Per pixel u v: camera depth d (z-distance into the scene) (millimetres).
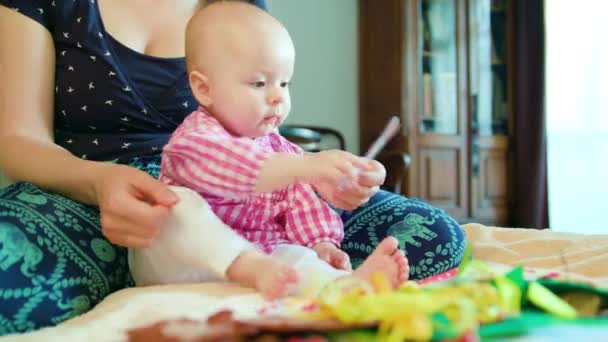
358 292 455
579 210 3047
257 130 784
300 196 854
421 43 2746
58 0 948
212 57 773
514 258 977
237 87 765
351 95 2961
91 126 950
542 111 2887
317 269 692
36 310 615
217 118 793
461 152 2852
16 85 887
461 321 398
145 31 1007
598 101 2982
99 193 694
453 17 2832
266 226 830
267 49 764
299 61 2867
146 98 969
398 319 397
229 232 677
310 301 517
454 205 2842
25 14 927
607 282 642
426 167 2771
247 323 399
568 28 2984
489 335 420
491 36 2955
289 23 2844
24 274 615
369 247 935
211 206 771
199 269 675
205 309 560
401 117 2715
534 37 2895
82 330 529
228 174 691
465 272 577
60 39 945
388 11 2768
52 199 732
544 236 1097
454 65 2846
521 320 444
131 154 934
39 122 890
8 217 643
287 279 616
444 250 874
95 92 931
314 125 2898
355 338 407
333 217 862
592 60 2975
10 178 839
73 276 661
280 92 781
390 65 2766
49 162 776
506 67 2977
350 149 2955
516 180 2975
